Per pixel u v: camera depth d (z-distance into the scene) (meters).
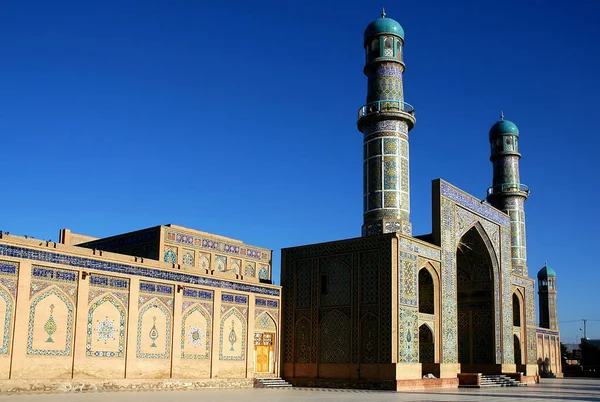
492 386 20.27
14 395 11.84
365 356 17.78
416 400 12.81
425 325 18.95
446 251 20.27
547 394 16.25
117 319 14.27
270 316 19.17
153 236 20.06
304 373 19.03
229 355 17.22
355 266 18.56
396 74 20.12
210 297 16.83
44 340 12.73
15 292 12.35
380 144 19.66
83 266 13.62
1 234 12.34
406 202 19.39
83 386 13.28
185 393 14.17
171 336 15.51
